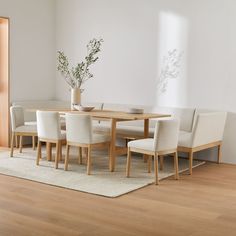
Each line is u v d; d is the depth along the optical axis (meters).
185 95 6.76
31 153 6.77
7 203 4.11
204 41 6.51
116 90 7.55
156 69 7.05
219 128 6.15
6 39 7.43
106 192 4.52
